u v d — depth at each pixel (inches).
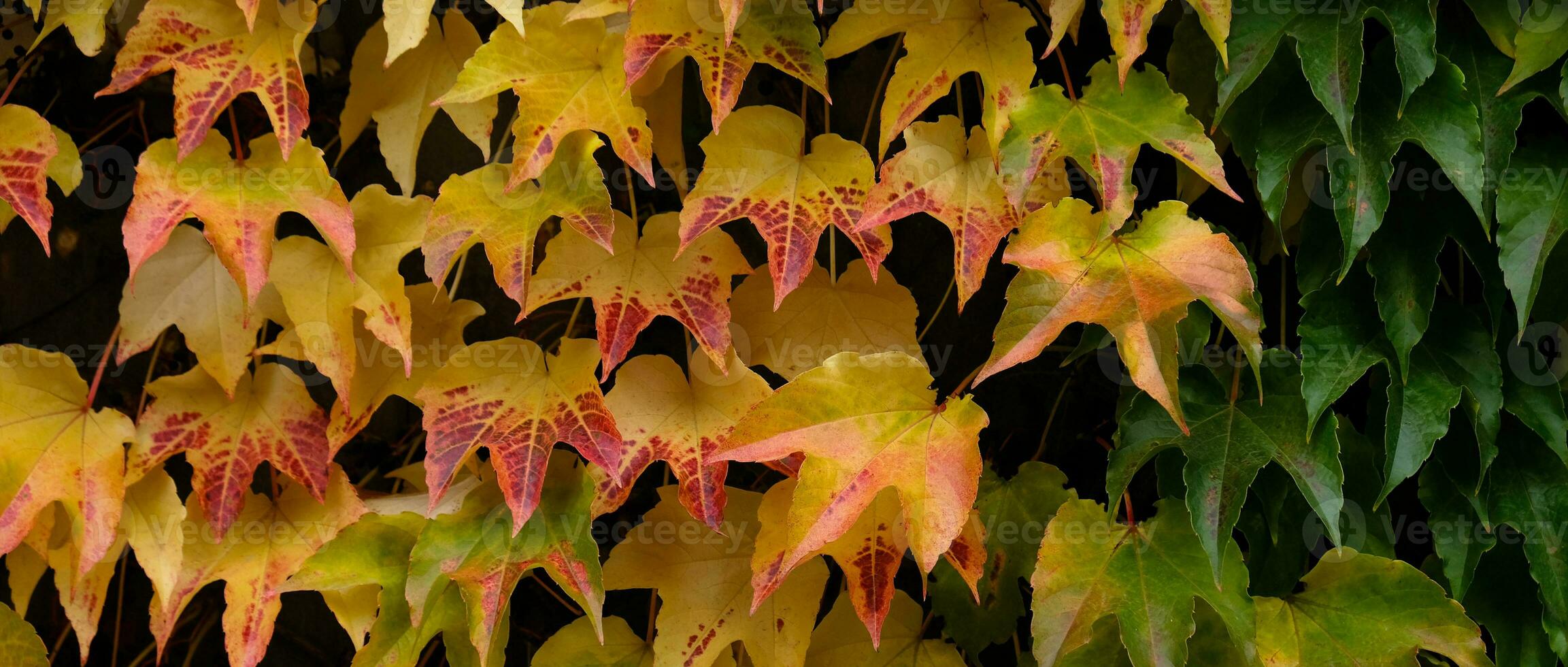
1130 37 55.7
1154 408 57.2
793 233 57.1
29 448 57.4
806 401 56.1
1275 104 57.5
